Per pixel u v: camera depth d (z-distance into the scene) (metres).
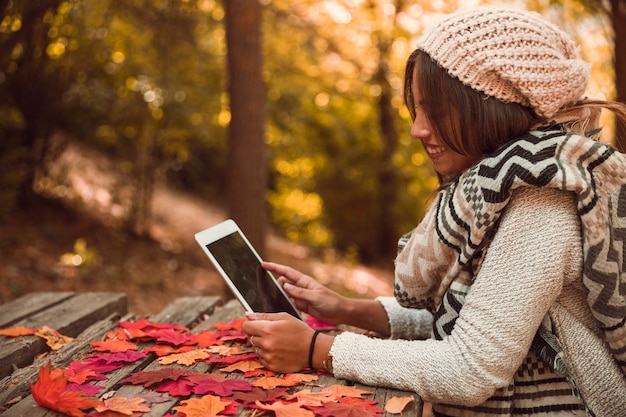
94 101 6.38
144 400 1.36
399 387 1.48
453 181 1.60
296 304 2.02
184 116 6.85
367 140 11.27
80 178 7.55
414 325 1.92
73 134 6.64
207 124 7.64
